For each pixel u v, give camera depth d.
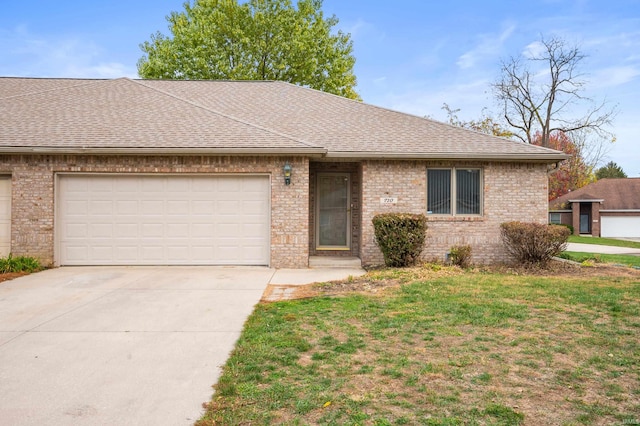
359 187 12.27
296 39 28.98
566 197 37.00
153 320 6.05
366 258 11.48
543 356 4.48
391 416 3.27
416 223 10.54
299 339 5.05
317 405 3.44
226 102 14.55
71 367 4.34
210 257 11.02
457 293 7.41
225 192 11.02
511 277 9.10
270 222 10.95
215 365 4.38
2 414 3.38
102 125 11.48
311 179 12.65
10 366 4.36
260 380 3.95
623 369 4.15
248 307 6.78
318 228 12.72
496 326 5.51
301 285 8.65
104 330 5.58
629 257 14.39
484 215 11.69
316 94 15.59
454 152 11.21
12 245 10.66
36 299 7.33
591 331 5.29
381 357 4.47
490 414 3.29
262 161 10.91
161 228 10.96
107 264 10.88
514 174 11.71
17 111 12.13
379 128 12.64
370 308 6.50
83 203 10.87
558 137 40.00
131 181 10.92
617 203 36.00
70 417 3.33
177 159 10.84
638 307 6.38
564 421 3.19
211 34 28.05
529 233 10.39
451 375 4.01
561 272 9.92
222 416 3.31
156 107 12.81
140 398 3.65
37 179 10.65
